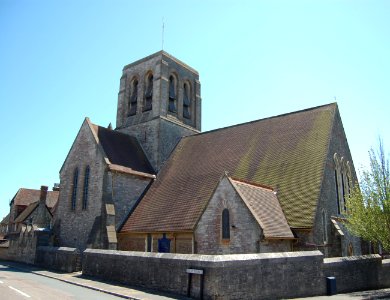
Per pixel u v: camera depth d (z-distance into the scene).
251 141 31.75
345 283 20.62
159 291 18.17
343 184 29.06
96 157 33.53
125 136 39.00
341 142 29.94
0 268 32.34
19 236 39.56
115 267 22.17
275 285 17.09
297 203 23.47
